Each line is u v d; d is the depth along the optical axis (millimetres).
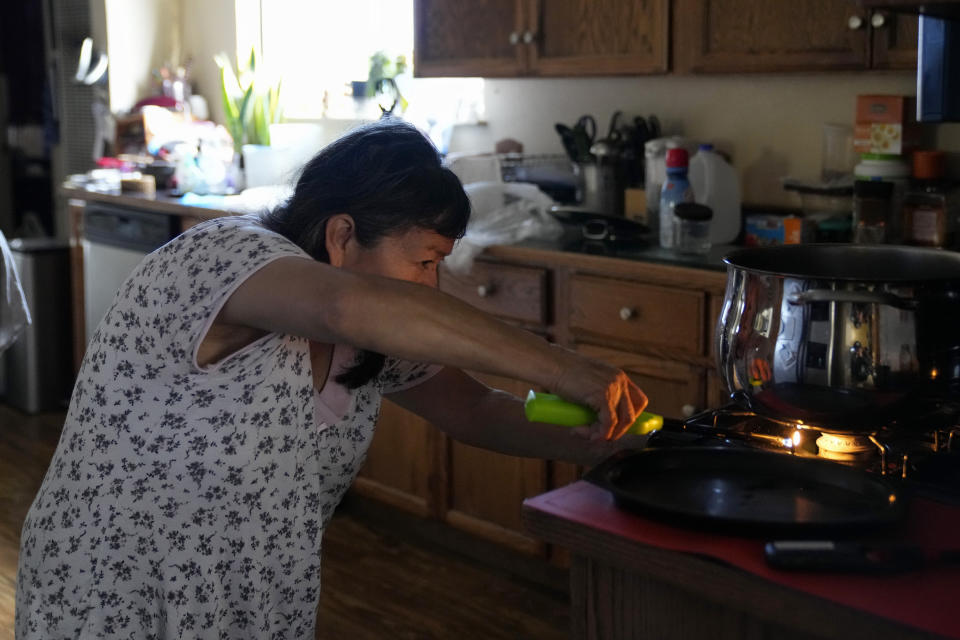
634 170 2895
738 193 2625
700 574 794
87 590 1175
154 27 4559
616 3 2650
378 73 3598
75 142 4969
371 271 1145
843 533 829
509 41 2918
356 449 1330
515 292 2600
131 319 1117
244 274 1028
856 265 1194
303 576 1220
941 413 1134
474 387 1362
